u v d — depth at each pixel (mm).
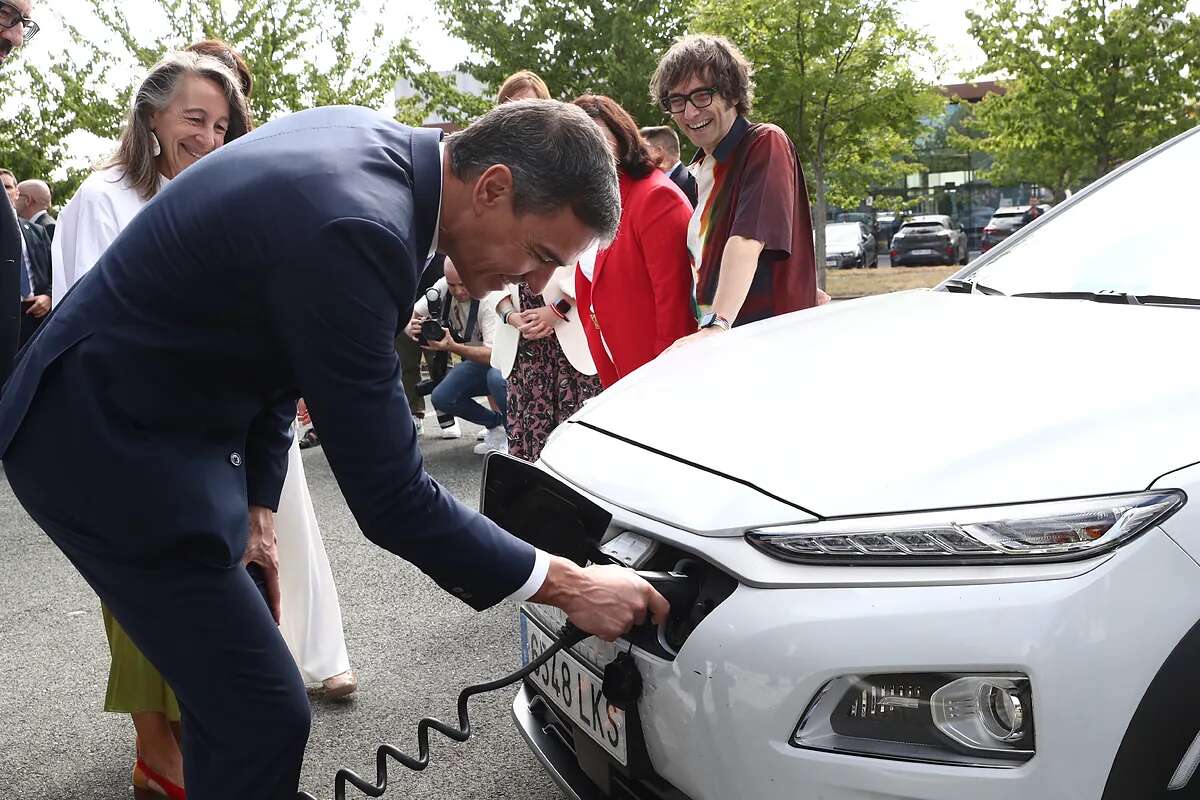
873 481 1743
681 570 1845
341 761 2820
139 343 1585
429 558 1660
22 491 1673
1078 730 1540
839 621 1622
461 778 2699
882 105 18875
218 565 1700
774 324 2773
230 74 2730
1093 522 1592
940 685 1580
